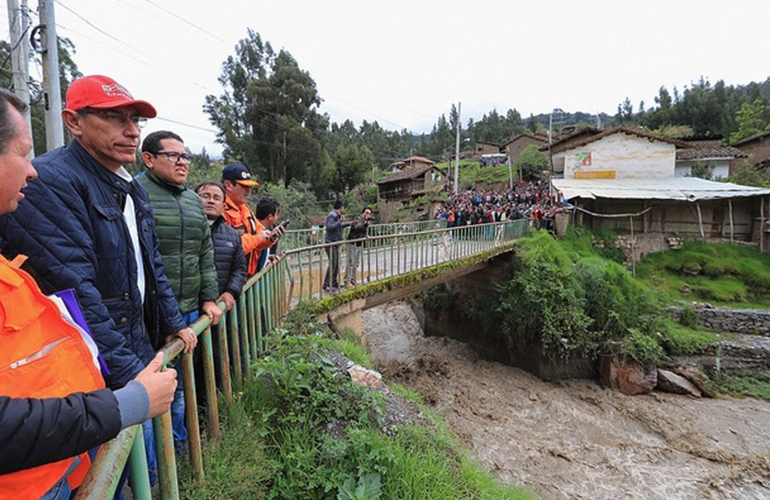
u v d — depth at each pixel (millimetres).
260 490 2318
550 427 9352
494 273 13664
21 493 911
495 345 13289
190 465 2033
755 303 14656
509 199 24797
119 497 1551
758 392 10727
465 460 3670
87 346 1159
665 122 56938
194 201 2561
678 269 16688
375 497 2570
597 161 21578
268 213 4949
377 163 69938
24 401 850
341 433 3059
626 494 7156
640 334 11680
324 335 5176
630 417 9859
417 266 9586
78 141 1686
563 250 15125
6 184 1008
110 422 968
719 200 18422
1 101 1000
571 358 11727
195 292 2508
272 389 3186
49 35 6281
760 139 29797
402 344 14977
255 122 35688
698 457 8289
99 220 1640
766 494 7250
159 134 2389
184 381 1962
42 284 1430
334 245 7039
